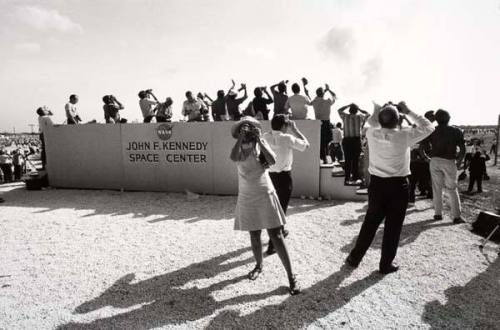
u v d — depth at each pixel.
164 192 8.52
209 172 8.15
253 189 3.09
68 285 3.46
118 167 8.88
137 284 3.44
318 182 7.30
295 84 7.38
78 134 9.06
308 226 5.32
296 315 2.80
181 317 2.81
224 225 5.50
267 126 7.39
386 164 3.27
